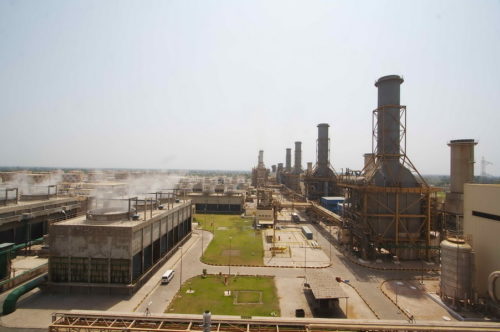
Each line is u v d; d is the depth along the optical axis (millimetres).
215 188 130750
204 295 39750
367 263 54406
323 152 129500
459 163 59656
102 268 40406
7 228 55250
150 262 47938
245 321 26219
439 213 61625
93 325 26000
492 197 35969
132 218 46750
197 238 74500
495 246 35500
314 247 66375
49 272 40344
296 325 25938
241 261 55469
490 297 35500
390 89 59781
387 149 59656
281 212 123938
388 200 57812
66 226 40625
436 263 55000
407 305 37594
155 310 35312
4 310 33781
